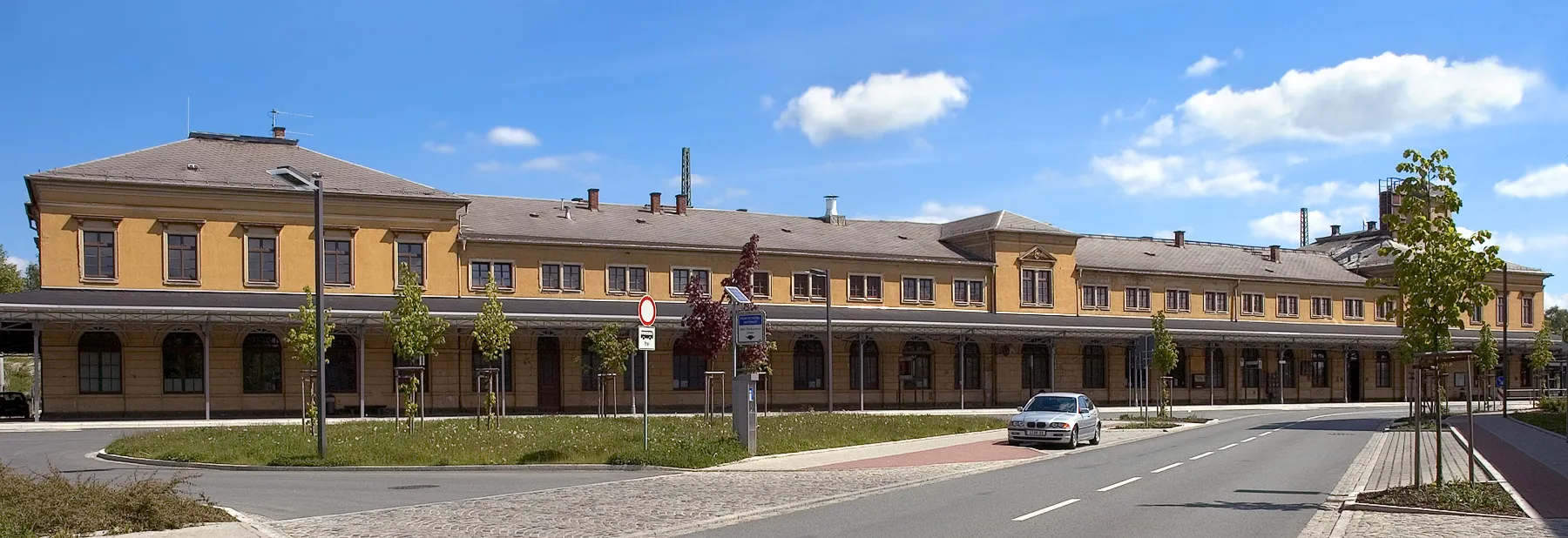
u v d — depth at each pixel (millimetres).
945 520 14875
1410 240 18344
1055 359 58750
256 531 13508
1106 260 64500
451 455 23438
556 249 48000
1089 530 13922
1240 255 73375
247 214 42281
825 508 16234
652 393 48312
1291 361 67938
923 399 55125
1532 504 16234
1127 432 36406
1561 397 60750
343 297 42906
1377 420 43969
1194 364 63875
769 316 49812
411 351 31500
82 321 36125
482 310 39656
